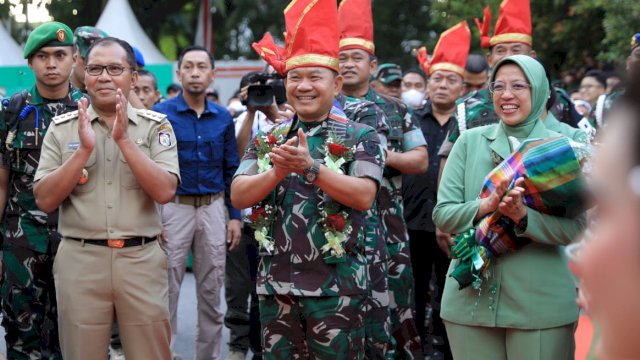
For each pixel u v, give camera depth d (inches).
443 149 205.9
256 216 146.4
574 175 135.2
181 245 225.3
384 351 183.0
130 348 166.1
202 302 230.1
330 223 142.2
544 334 144.3
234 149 236.1
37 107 196.1
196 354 231.5
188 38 912.3
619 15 489.7
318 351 145.2
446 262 236.8
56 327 203.8
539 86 151.1
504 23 230.8
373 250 180.2
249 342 238.5
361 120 187.2
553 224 139.2
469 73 279.7
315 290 143.3
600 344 43.8
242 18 1036.5
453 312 152.6
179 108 230.1
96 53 167.0
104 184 164.1
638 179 40.1
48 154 167.9
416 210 239.8
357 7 211.0
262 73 225.3
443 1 727.7
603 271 41.2
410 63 1041.5
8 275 199.0
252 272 237.3
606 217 41.8
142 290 164.4
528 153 140.7
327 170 139.6
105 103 166.1
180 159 226.5
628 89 42.5
